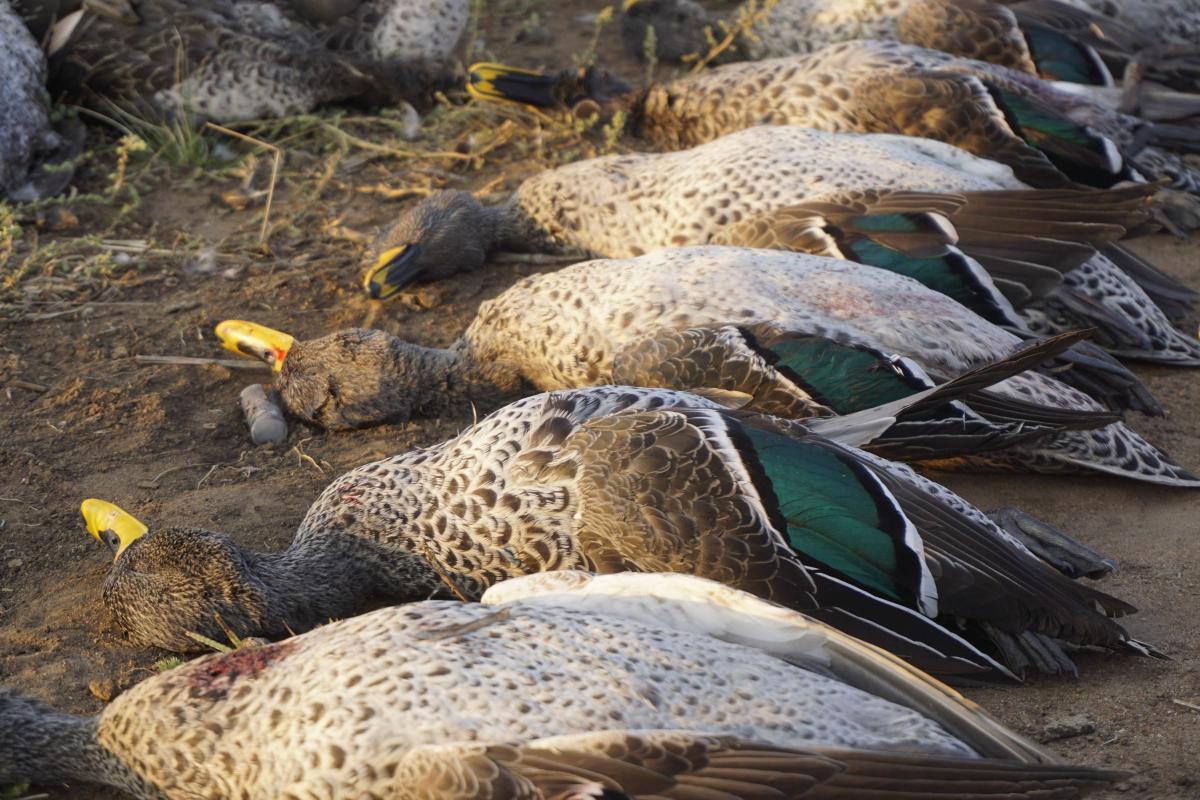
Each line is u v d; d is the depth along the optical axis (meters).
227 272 6.68
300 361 5.61
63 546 4.95
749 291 5.21
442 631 3.48
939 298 5.25
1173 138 7.02
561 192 6.58
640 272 5.37
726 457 4.01
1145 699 4.06
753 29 8.09
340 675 3.38
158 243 6.91
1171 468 5.19
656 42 8.83
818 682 3.44
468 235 6.64
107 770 3.75
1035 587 3.91
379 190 7.38
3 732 3.84
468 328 5.83
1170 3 7.59
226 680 3.56
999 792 3.10
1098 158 6.27
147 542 4.44
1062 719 3.96
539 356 5.48
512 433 4.41
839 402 4.78
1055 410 4.79
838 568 3.86
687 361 4.92
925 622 3.79
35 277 6.56
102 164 7.54
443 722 3.25
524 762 3.07
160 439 5.55
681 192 6.19
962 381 4.23
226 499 5.18
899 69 6.63
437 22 8.09
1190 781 3.73
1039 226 5.58
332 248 6.89
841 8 7.68
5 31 7.19
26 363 5.97
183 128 7.60
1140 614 4.46
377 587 4.68
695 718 3.31
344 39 8.05
